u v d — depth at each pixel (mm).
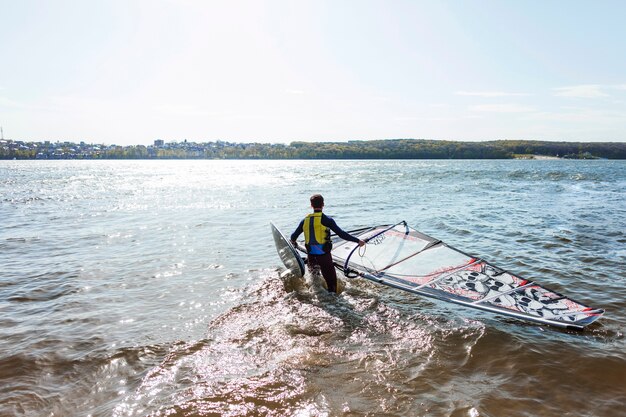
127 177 55906
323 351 4906
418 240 8164
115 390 4121
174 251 10320
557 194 25125
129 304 6590
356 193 26922
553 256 9273
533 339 5199
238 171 78312
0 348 5027
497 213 16500
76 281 7855
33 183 42000
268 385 4141
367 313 6121
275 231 7863
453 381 4246
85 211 18797
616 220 14344
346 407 3771
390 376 4336
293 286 7359
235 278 7898
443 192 27141
